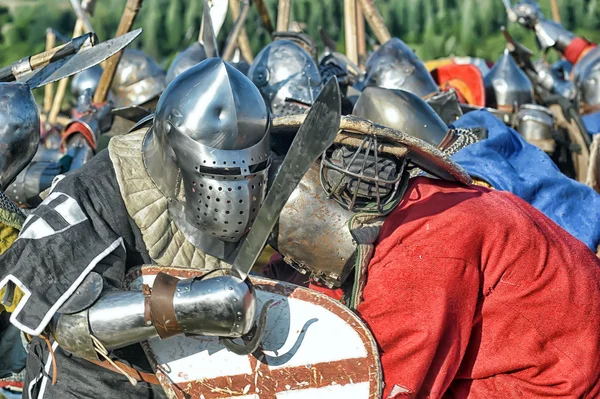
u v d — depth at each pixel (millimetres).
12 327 5949
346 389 4598
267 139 4504
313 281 5039
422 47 16469
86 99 8508
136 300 4281
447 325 4555
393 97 5980
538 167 6188
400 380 4555
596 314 4793
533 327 4738
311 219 4715
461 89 10266
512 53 10523
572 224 6035
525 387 4805
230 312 4188
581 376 4738
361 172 4652
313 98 7246
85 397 4746
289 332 4660
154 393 4867
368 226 4723
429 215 4684
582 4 16844
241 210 4438
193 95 4418
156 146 4594
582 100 10188
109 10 16734
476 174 5883
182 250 4668
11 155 4855
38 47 17172
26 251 4340
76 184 4562
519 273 4715
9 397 6414
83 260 4379
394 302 4566
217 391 4637
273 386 4641
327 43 11555
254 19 15688
